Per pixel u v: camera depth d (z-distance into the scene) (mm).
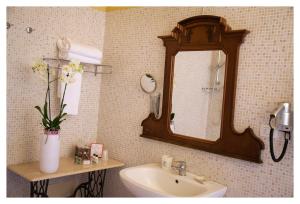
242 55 1806
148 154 2332
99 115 2738
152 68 2314
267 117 1690
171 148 2178
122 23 2559
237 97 1826
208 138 1935
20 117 2248
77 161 2357
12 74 2178
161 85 2246
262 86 1717
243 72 1800
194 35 2004
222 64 1866
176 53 2105
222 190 1795
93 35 2650
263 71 1714
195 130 2000
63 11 2436
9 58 2154
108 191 2650
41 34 2312
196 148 1979
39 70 2096
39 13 2291
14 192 2252
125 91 2523
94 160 2408
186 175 2006
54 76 2406
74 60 2131
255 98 1745
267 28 1703
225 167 1876
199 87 1981
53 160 2062
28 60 2252
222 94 1866
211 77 1920
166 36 2127
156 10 2299
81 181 2697
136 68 2439
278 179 1645
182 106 2072
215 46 1895
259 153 1694
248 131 1740
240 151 1776
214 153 1908
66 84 2154
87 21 2600
